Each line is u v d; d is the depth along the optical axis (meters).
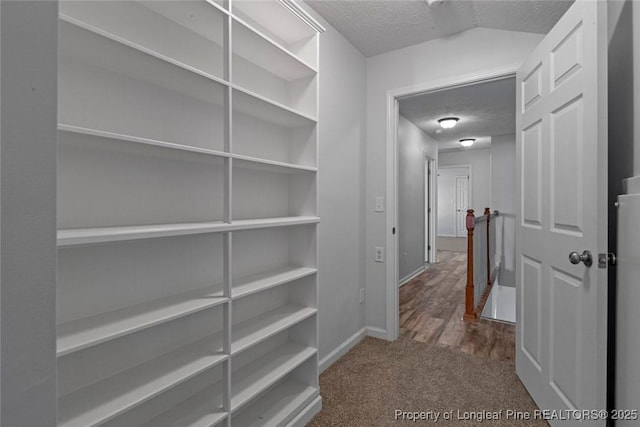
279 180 1.86
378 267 2.70
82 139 0.93
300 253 1.87
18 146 0.43
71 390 1.04
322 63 2.16
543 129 1.66
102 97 1.11
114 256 1.14
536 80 1.74
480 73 2.26
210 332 1.48
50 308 0.46
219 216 1.52
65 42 0.92
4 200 0.42
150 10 1.25
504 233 5.39
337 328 2.36
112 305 1.14
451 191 9.15
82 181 1.06
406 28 2.27
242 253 1.65
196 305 1.19
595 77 1.24
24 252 0.44
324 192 2.21
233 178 1.59
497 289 5.09
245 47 1.50
